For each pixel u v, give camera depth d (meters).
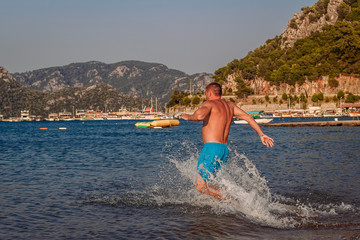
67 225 5.69
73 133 64.19
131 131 67.56
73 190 8.80
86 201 7.48
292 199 7.43
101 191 8.61
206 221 5.78
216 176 6.62
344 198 7.54
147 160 16.17
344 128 53.16
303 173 11.03
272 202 7.11
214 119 6.55
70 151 22.50
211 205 6.69
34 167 13.84
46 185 9.59
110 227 5.53
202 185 6.60
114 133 59.44
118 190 8.68
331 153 17.44
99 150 22.97
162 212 6.42
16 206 7.07
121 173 11.82
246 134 44.72
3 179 10.71
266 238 4.95
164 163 14.84
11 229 5.50
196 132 58.03
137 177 10.87
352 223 5.71
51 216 6.27
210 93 6.88
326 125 65.19
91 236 5.10
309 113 189.62
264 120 96.25
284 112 197.75
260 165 13.21
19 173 12.08
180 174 11.48
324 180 9.73
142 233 5.18
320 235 5.09
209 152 6.50
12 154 20.58
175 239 4.90
